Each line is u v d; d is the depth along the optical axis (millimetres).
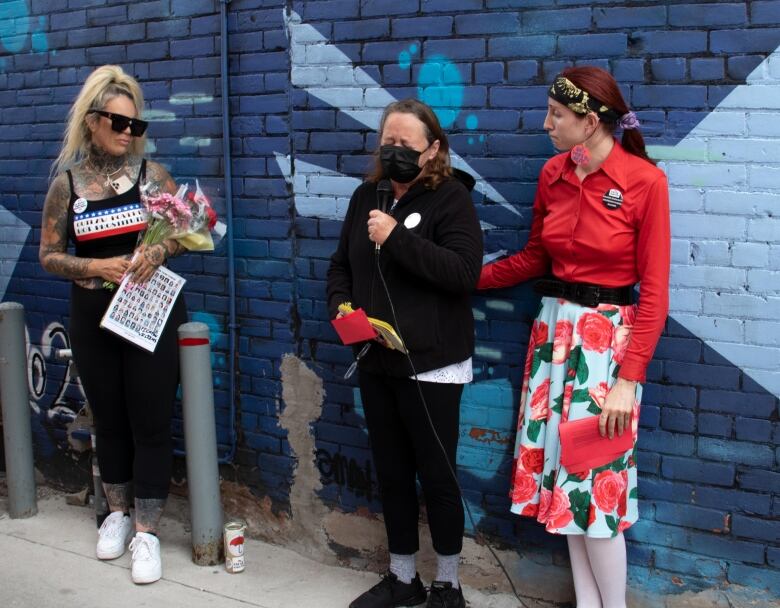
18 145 4305
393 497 3143
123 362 3393
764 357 2789
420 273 2760
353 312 2795
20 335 3938
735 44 2705
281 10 3471
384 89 3307
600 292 2695
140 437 3447
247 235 3689
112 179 3314
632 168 2609
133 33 3873
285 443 3715
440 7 3146
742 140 2738
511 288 3164
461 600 3088
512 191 3109
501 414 3236
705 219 2814
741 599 2900
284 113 3525
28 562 3562
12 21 4223
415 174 2840
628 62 2854
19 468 3975
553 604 3211
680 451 2939
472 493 3326
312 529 3686
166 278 3344
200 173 3777
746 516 2869
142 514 3447
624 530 3004
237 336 3775
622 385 2609
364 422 3508
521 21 3012
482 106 3119
